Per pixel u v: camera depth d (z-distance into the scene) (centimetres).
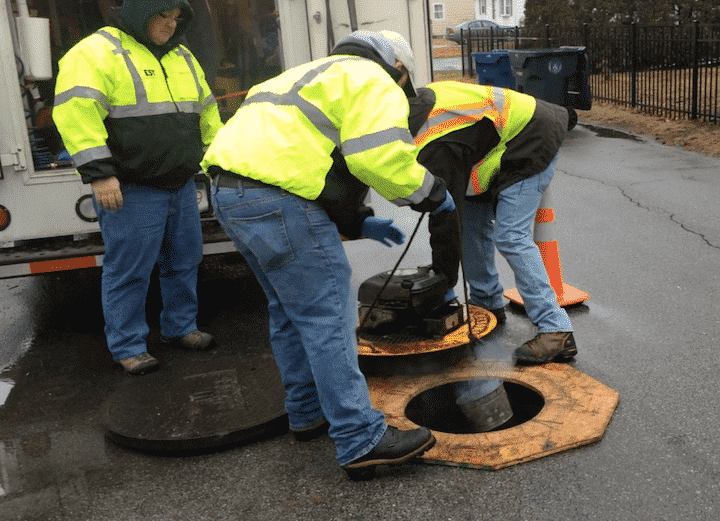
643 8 1916
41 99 477
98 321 505
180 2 356
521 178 366
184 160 383
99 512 280
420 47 488
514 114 358
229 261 636
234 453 317
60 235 450
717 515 252
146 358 402
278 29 487
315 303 269
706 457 287
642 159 920
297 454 312
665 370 362
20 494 295
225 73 516
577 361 379
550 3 1938
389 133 246
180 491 291
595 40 1510
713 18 1867
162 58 374
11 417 365
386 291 387
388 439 280
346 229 282
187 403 349
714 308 439
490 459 288
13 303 557
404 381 362
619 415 322
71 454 325
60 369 424
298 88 260
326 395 274
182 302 431
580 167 897
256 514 272
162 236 392
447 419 333
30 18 416
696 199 704
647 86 1498
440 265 364
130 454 322
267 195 259
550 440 298
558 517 256
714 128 1069
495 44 2069
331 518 266
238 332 464
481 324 404
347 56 267
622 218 656
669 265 522
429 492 276
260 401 344
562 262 545
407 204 263
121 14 357
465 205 419
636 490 268
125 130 362
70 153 349
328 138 258
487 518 259
